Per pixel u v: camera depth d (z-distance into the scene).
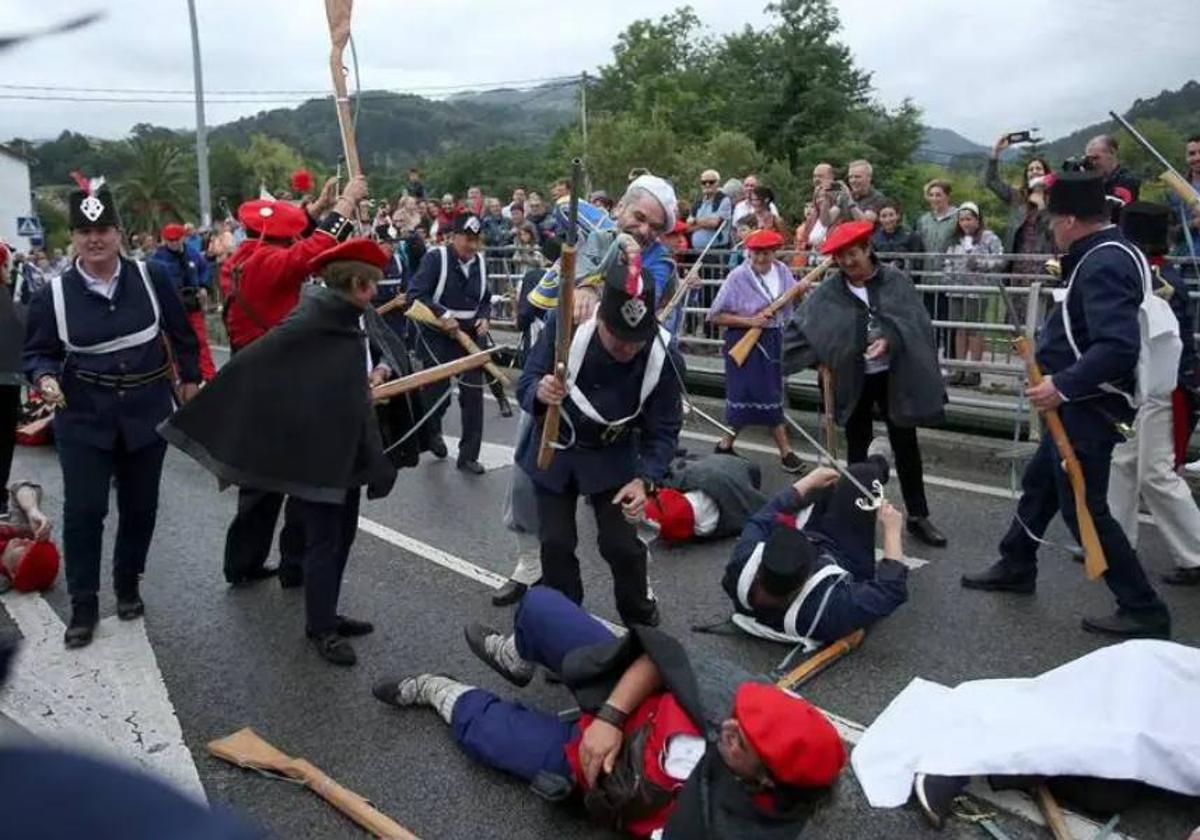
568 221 3.60
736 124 48.88
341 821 3.41
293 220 5.41
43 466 8.58
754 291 7.31
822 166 9.93
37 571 5.39
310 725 4.01
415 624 4.95
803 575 4.34
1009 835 3.29
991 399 8.02
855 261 5.64
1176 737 3.39
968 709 3.72
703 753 3.00
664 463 4.06
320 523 4.51
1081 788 3.37
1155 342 4.38
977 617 4.85
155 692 4.30
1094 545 4.50
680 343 10.38
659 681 3.18
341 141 5.09
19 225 23.47
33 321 4.61
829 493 4.88
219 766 3.73
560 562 4.16
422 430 5.23
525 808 3.46
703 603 5.11
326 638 4.56
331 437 4.39
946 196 9.66
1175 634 4.70
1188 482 6.48
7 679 1.30
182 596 5.34
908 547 5.82
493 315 14.45
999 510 6.44
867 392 5.87
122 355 4.69
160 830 0.79
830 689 4.20
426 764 3.72
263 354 4.38
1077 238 4.46
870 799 3.44
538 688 4.27
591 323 3.94
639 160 40.78
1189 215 7.63
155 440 4.81
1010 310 4.67
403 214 13.20
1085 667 3.69
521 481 4.97
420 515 6.68
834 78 47.25
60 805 0.79
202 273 15.44
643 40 64.06
